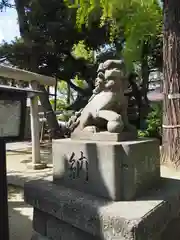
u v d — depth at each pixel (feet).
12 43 27.07
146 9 20.49
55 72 32.60
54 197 6.82
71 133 7.69
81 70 33.19
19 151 28.09
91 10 19.06
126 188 6.16
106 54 32.55
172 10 15.08
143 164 6.69
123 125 6.84
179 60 15.07
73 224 6.30
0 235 6.35
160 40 26.07
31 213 11.42
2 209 6.42
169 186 7.25
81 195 6.61
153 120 25.58
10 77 15.39
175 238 6.90
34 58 27.71
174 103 15.06
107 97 7.02
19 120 6.36
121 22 21.33
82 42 29.76
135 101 34.88
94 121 7.29
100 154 6.42
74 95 52.42
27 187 7.80
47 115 29.09
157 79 39.45
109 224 5.47
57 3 26.45
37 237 7.63
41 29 27.73
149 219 5.44
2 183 6.43
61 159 7.52
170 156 15.01
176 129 14.93
